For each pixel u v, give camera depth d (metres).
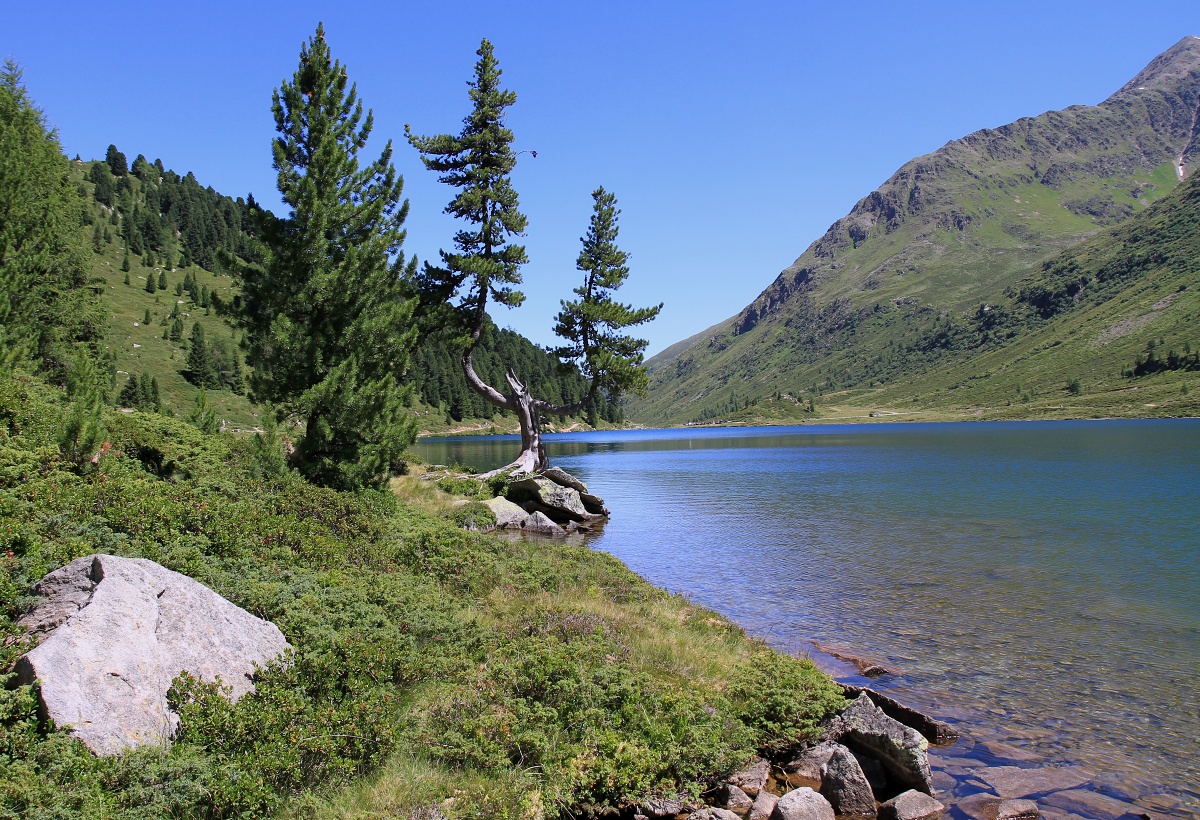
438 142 41.06
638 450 112.62
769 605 17.30
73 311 30.78
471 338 40.38
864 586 19.17
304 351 20.91
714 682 10.77
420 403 184.00
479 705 8.33
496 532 28.75
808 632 15.03
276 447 19.59
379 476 22.17
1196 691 11.48
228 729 6.50
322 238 21.73
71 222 33.53
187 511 11.96
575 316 43.75
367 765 7.07
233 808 5.84
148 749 5.95
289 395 21.42
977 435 125.44
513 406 43.00
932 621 15.73
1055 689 11.66
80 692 6.11
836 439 133.62
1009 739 9.80
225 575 10.08
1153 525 28.30
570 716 8.52
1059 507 34.12
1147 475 47.75
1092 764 9.03
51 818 4.92
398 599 11.24
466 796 6.58
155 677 6.77
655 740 8.12
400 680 9.01
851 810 7.86
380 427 21.62
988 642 14.21
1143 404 186.62
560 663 9.48
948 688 11.75
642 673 10.05
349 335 21.91
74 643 6.40
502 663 9.62
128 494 11.77
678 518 34.53
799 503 39.12
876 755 8.70
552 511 33.69
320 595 10.47
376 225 23.52
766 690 10.09
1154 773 8.78
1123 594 17.81
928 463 66.56
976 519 31.09
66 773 5.47
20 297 25.78
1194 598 17.33
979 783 8.52
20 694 5.72
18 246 27.70
